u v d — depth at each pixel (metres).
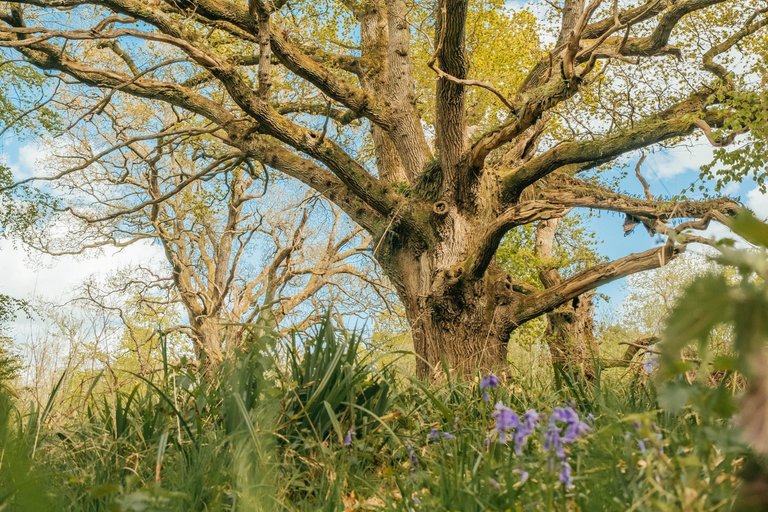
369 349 3.98
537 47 19.89
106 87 15.30
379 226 15.28
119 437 3.57
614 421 2.60
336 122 19.47
